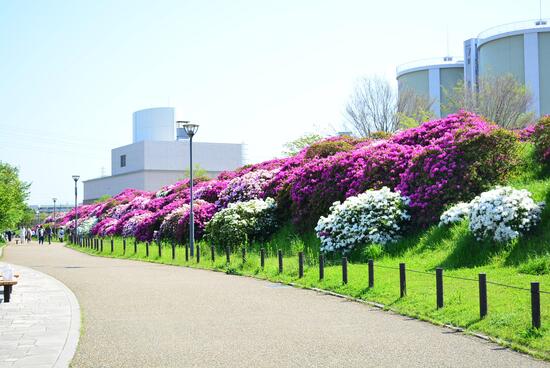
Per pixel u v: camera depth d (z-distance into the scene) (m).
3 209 37.97
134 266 24.39
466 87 47.06
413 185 20.61
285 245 24.61
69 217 80.31
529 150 21.34
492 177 19.11
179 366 7.77
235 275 19.36
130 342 9.24
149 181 90.38
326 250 20.45
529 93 45.78
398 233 19.75
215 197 38.06
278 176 30.42
